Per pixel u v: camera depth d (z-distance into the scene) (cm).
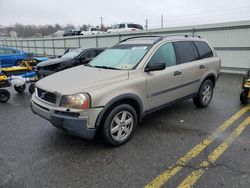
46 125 468
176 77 454
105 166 312
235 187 264
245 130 427
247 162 316
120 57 438
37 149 363
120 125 367
